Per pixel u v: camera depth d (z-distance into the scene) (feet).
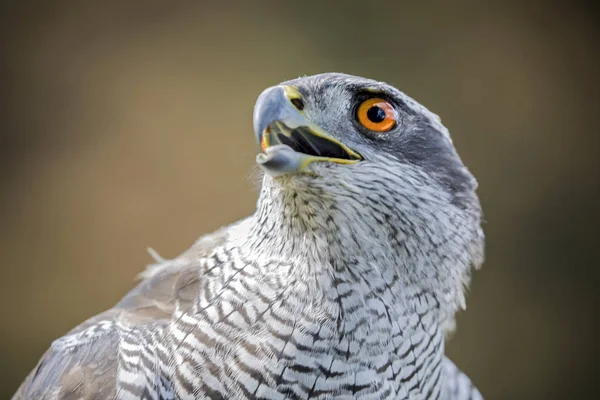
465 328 38.34
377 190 15.67
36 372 17.65
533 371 37.86
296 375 14.64
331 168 15.29
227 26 43.32
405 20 42.98
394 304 15.46
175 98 42.11
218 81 42.50
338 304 14.99
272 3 43.65
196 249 17.31
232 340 14.71
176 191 40.70
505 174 40.83
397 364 15.35
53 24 43.04
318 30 43.19
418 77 42.34
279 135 15.74
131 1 43.65
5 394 38.06
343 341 14.87
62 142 41.60
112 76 42.55
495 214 40.09
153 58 42.91
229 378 14.57
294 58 42.83
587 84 42.22
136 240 39.88
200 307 15.24
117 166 40.98
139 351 15.23
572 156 41.29
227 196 40.65
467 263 16.94
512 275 39.45
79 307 39.19
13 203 40.47
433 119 17.56
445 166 17.08
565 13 42.75
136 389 14.83
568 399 37.58
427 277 15.99
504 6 42.91
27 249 39.83
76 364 16.10
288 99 15.61
